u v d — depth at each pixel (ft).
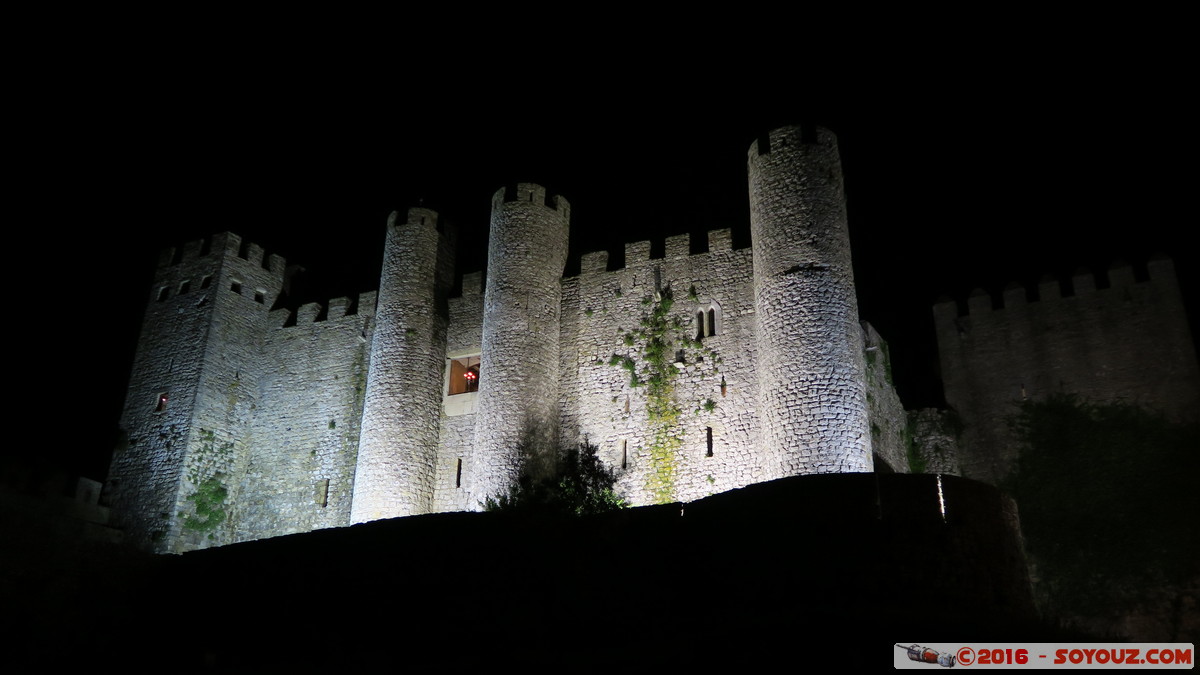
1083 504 102.53
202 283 137.49
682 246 112.27
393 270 125.18
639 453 104.22
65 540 89.15
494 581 79.46
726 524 73.51
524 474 102.42
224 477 127.24
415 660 72.95
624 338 110.32
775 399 90.07
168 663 81.20
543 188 119.03
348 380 128.77
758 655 56.24
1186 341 104.99
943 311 120.26
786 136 99.81
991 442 110.83
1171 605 93.81
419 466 114.42
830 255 93.40
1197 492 97.86
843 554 68.44
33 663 80.23
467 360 122.31
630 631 69.77
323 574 87.81
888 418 107.76
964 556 67.67
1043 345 112.68
